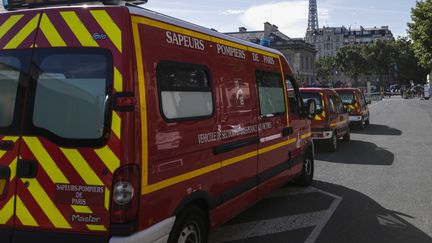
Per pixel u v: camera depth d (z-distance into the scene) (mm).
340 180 8938
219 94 4781
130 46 3455
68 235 3426
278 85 6773
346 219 6316
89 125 3426
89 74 3461
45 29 3590
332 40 166500
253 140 5641
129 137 3369
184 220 4074
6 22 3680
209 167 4504
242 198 5332
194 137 4219
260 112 5918
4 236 3539
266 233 5703
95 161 3385
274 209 6809
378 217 6410
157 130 3658
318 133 12516
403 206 7000
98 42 3467
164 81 3818
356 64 104938
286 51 87500
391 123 23094
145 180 3492
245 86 5492
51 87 3541
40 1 3951
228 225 6020
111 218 3354
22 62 3615
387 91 107438
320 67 110688
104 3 3750
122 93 3377
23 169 3516
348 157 11914
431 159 11508
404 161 11227
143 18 3664
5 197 3547
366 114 20828
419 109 36344
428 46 31078
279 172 6652
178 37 4117
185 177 4055
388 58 104875
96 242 3361
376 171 9906
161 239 3691
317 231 5785
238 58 5371
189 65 4227
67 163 3434
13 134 3564
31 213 3502
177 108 3984
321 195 7680
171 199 3832
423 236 5629
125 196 3352
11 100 3617
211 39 4746
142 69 3533
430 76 75375
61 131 3477
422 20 31109
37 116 3545
